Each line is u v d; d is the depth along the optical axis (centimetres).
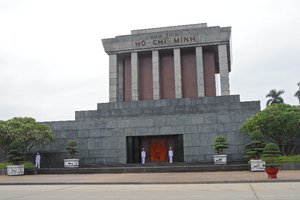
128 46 4528
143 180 2108
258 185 1709
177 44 4416
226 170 2844
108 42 4581
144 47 4491
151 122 3662
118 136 3691
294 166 2720
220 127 3509
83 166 3531
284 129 3036
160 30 4659
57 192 1580
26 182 2178
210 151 3491
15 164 3047
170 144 3728
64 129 3803
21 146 3375
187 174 2570
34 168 3062
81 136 3756
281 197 1210
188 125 3584
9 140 3397
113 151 3666
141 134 3656
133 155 3669
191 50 4572
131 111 3916
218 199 1192
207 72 4494
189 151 3534
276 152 2786
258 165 2681
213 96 4078
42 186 1978
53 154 3766
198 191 1482
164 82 4572
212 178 2116
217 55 4819
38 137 3403
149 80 4606
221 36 4325
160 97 4475
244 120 3475
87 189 1714
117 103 4106
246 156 3144
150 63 4656
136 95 4459
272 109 3134
